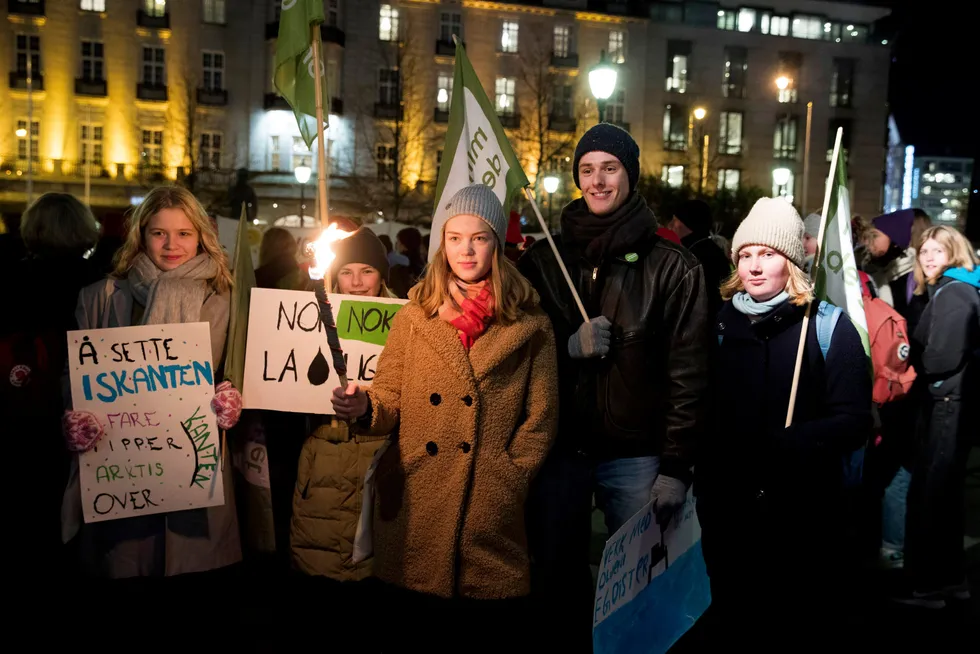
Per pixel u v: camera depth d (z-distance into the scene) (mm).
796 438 2916
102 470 3289
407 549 2768
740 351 3088
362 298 3496
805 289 2996
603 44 43688
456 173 3553
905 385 4258
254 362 3480
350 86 40031
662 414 2951
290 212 39281
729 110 46438
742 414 3053
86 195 37000
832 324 2996
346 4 39812
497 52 41781
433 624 2807
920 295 5160
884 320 4293
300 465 3576
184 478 3342
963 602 4398
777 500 2953
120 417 3307
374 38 40250
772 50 46938
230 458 3549
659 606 2936
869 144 48438
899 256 5969
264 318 3490
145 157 39406
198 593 3621
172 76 39219
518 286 2814
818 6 47656
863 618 4176
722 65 46188
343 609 3570
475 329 2725
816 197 47906
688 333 2941
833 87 48062
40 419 3471
